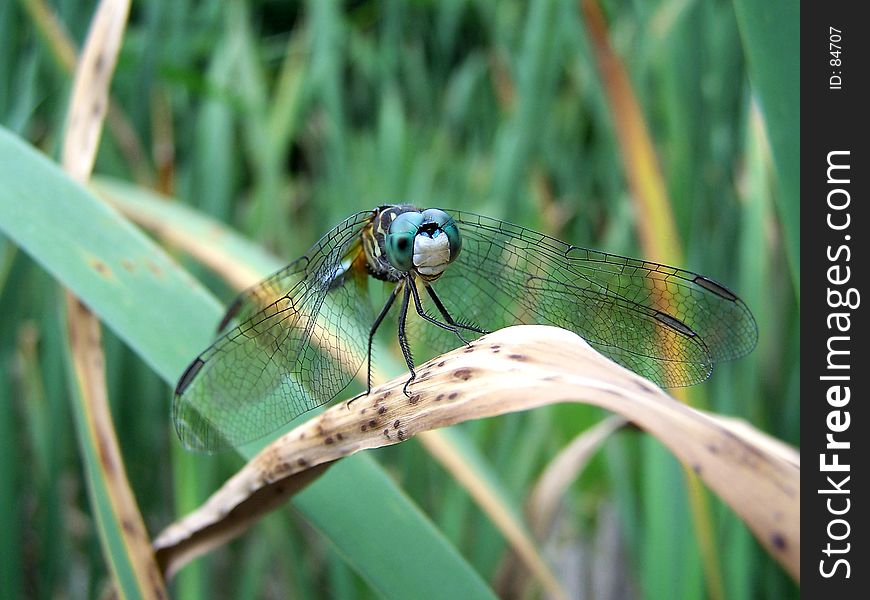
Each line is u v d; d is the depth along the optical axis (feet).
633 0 0.77
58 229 0.63
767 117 0.62
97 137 0.66
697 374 0.65
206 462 0.74
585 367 0.59
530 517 0.73
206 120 0.83
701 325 0.66
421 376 0.60
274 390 0.64
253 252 0.71
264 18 1.32
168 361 0.63
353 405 0.60
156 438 0.78
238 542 0.83
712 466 0.57
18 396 0.79
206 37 0.91
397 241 0.66
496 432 0.84
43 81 0.76
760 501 0.57
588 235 0.89
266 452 0.61
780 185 0.62
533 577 0.77
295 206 1.06
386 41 0.96
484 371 0.59
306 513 0.62
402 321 0.67
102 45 0.66
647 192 0.71
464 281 0.68
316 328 0.66
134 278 0.64
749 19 0.61
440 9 0.99
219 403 0.63
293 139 1.04
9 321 0.72
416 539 0.61
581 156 0.91
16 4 0.74
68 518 0.80
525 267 0.68
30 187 0.64
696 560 0.71
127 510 0.63
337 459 0.60
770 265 0.75
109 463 0.63
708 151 0.73
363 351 0.67
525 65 0.78
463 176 0.91
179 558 0.63
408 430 0.59
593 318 0.67
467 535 0.80
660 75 0.75
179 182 0.82
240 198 0.93
